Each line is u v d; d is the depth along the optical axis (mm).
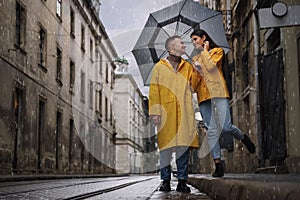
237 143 18406
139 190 5055
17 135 18828
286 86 11219
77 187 5922
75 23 29156
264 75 12008
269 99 11922
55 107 24250
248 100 18812
